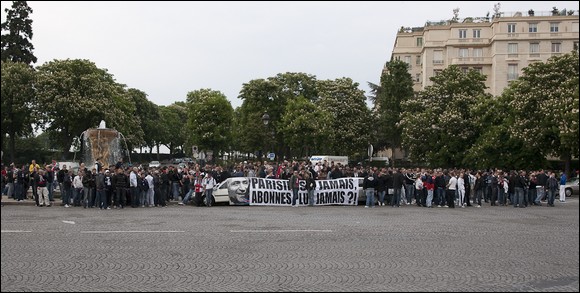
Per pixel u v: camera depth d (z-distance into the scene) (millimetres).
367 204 29562
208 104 79875
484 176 33969
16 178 29875
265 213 25078
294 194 30031
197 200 29156
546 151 49812
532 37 84312
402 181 30000
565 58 50625
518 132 49781
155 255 13383
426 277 11141
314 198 30359
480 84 61656
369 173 31406
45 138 89875
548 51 84000
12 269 11633
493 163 52156
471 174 35062
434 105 60969
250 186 29797
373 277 11109
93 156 40281
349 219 22391
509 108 53156
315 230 18406
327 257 13273
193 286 10234
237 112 94625
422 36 102688
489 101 56281
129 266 12031
